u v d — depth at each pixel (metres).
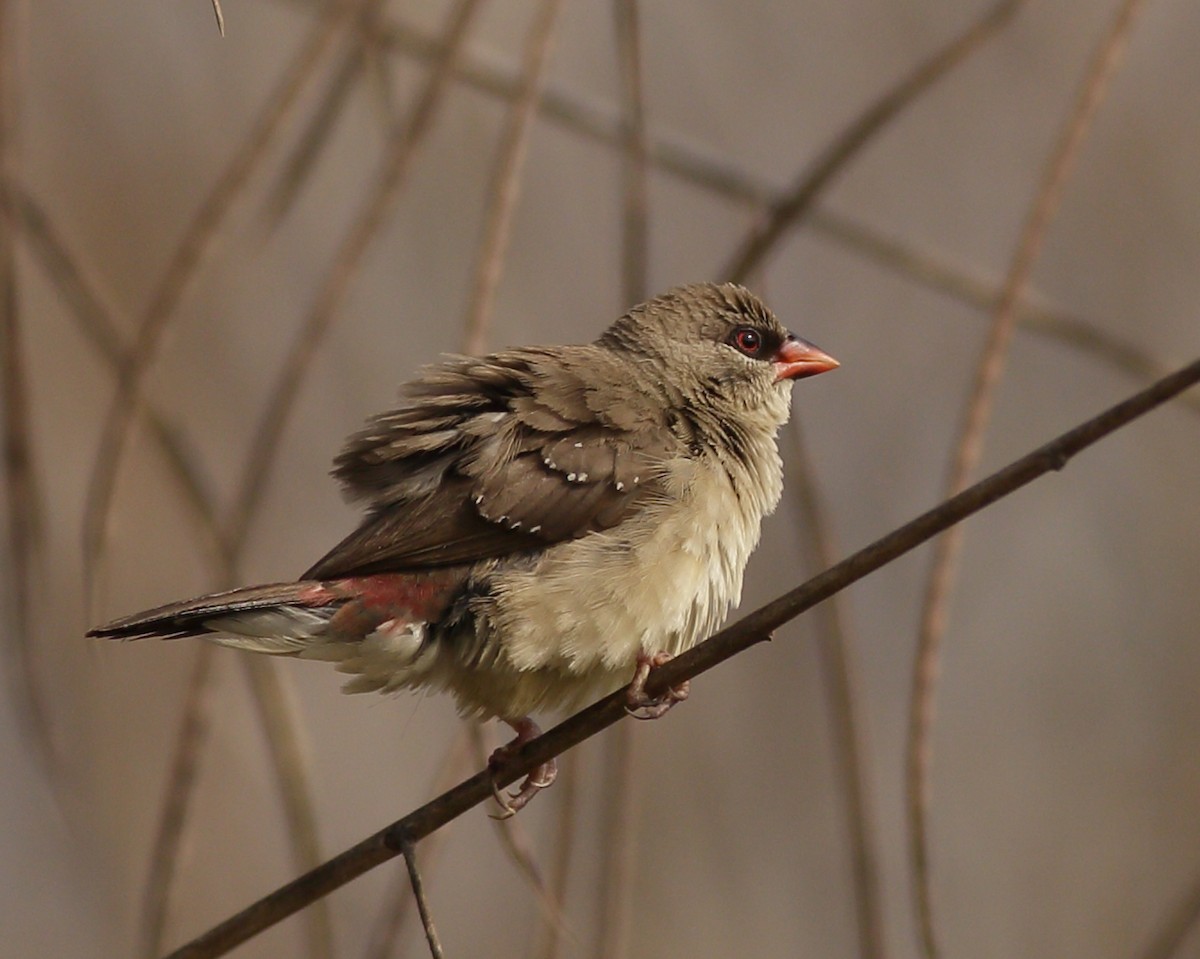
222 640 7.08
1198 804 12.88
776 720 12.34
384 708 13.06
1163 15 13.69
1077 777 13.08
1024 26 13.43
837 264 12.99
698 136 12.62
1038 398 13.33
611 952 7.18
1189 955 11.62
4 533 7.82
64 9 12.73
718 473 8.05
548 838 10.61
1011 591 13.53
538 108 8.16
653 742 12.12
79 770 11.20
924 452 12.91
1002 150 13.36
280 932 11.94
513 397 7.95
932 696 6.55
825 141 12.88
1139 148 13.51
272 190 8.80
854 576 6.15
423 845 8.43
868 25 13.20
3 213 7.14
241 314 12.24
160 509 11.95
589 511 7.65
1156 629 13.37
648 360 8.36
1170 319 13.19
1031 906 12.66
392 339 12.16
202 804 11.84
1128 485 13.60
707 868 11.81
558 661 7.52
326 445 12.17
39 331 12.28
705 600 7.87
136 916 11.26
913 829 6.49
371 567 7.34
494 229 6.88
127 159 12.58
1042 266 13.29
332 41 7.18
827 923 11.76
